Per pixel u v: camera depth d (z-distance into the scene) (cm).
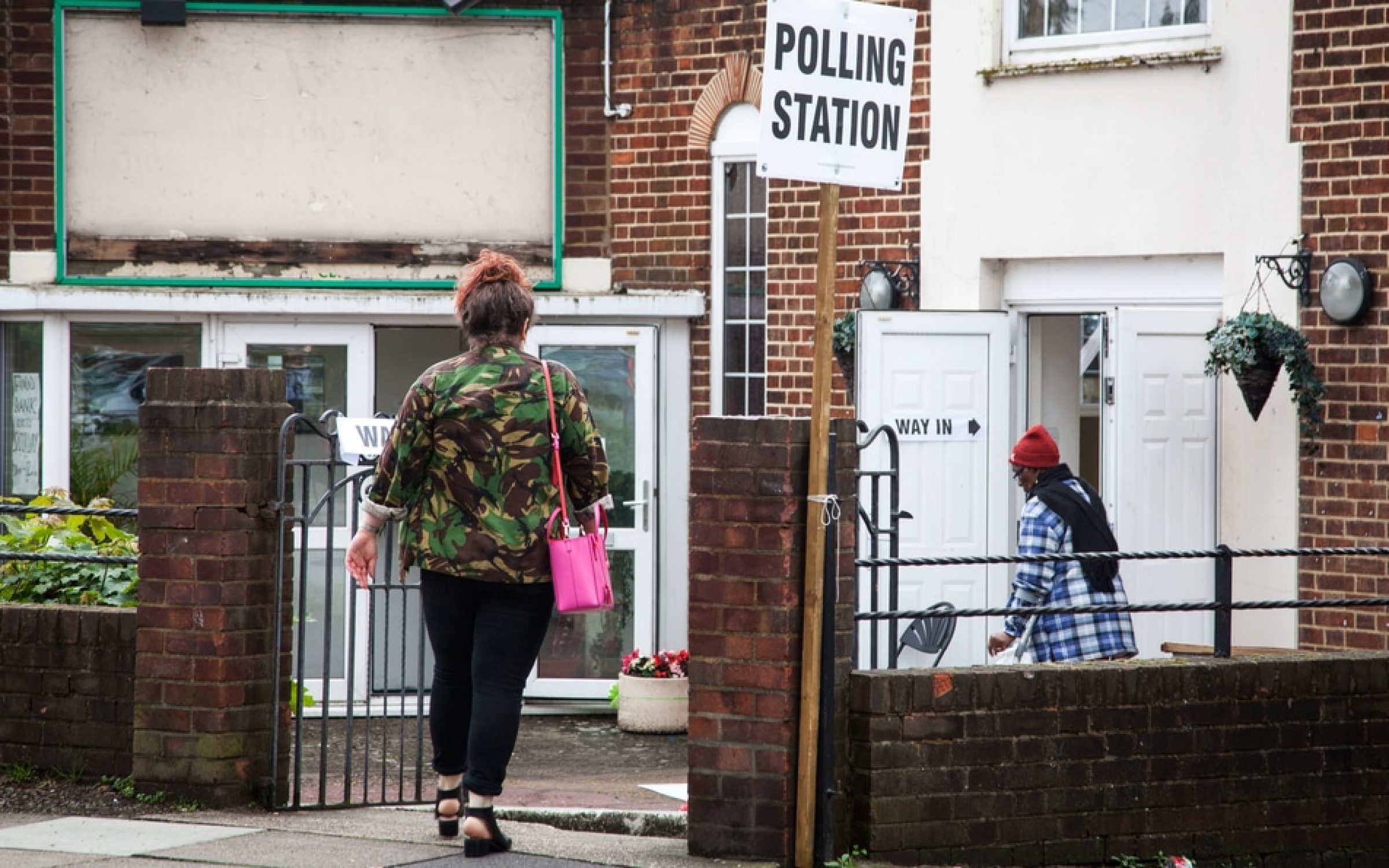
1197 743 955
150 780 947
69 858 801
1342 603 998
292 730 1090
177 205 1653
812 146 791
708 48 1611
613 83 1647
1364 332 1301
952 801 877
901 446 1454
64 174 1642
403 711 1037
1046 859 907
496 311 797
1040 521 1131
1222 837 963
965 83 1491
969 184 1491
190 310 1616
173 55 1650
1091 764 920
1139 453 1401
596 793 1205
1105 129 1427
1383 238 1293
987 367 1470
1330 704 998
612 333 1619
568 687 1623
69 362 1645
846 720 862
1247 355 1298
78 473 1647
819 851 833
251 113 1653
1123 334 1406
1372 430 1295
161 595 944
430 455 792
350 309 1617
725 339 1628
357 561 800
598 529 834
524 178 1661
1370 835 1012
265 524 953
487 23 1653
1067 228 1446
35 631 997
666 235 1636
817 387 819
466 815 848
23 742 1002
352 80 1656
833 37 793
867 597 1457
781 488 829
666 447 1631
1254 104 1353
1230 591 984
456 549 780
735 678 837
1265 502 1353
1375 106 1295
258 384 948
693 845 842
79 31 1645
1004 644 1147
